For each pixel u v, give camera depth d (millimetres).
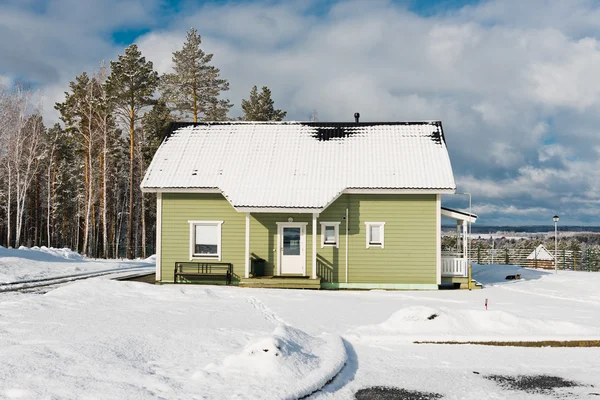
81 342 9609
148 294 17219
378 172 23484
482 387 8664
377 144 25578
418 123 27172
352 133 26578
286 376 8180
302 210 21844
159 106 44875
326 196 22297
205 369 8406
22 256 28047
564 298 19312
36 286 20594
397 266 22766
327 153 25094
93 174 50156
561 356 10734
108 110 42031
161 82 44625
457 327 12336
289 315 14117
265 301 16703
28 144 52594
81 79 52250
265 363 8484
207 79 44594
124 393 7051
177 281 23266
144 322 12195
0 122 46406
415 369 9602
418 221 22844
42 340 9766
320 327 12570
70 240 72938
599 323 13445
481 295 20109
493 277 28219
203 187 23094
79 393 6945
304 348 9766
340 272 22906
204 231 23531
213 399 7059
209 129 27250
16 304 14008
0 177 53750
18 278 22625
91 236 52375
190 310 14391
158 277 23406
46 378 7422
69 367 8023
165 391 7277
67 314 12922
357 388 8461
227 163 24562
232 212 23484
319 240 23047
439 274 22578
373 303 16891
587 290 21875
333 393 8141
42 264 26969
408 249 22781
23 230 66188
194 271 23328
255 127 27359
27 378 7363
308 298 17812
